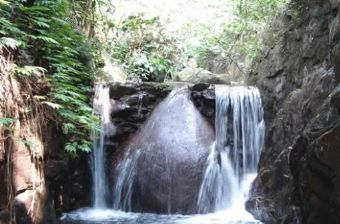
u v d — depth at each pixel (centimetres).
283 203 494
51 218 483
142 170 591
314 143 370
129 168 603
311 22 571
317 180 374
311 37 561
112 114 651
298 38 598
